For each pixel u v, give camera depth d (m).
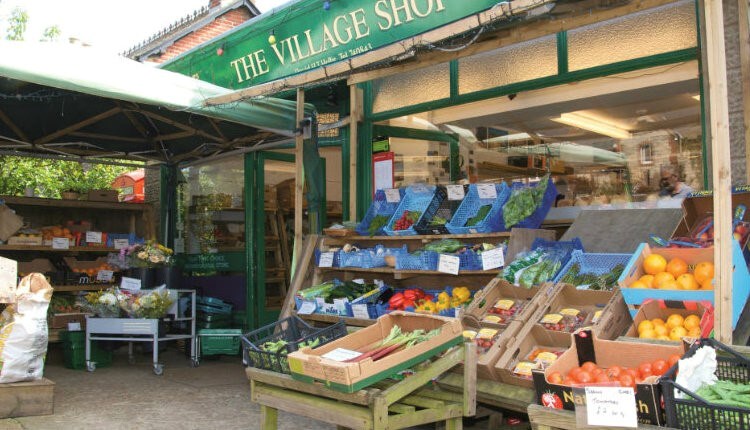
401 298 5.77
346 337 3.97
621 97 5.99
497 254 5.34
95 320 7.48
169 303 7.52
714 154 3.51
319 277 6.70
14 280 5.46
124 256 8.88
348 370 3.34
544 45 6.32
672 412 2.65
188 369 7.69
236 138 8.70
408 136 7.66
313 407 3.79
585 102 6.25
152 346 8.45
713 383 2.85
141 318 7.43
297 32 8.05
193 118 8.14
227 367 7.84
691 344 3.18
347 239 6.82
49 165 14.52
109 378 7.12
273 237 9.21
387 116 7.70
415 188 6.62
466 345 3.99
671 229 5.01
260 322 8.88
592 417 2.81
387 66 6.50
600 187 6.29
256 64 8.75
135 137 9.28
